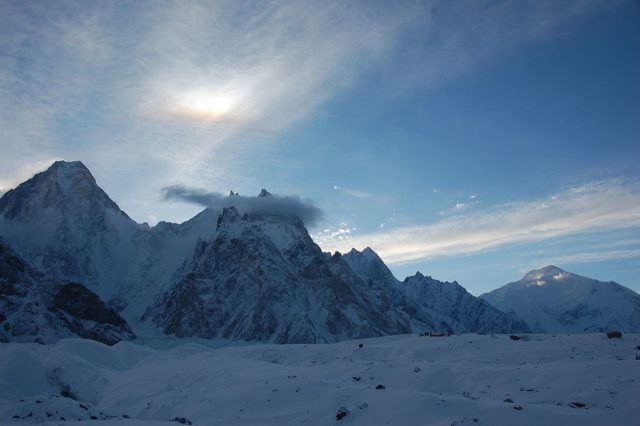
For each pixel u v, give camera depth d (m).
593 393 38.97
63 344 81.75
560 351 57.44
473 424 33.47
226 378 53.78
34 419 38.06
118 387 61.03
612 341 60.69
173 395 49.31
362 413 38.06
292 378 48.41
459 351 64.19
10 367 65.12
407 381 48.78
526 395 41.38
